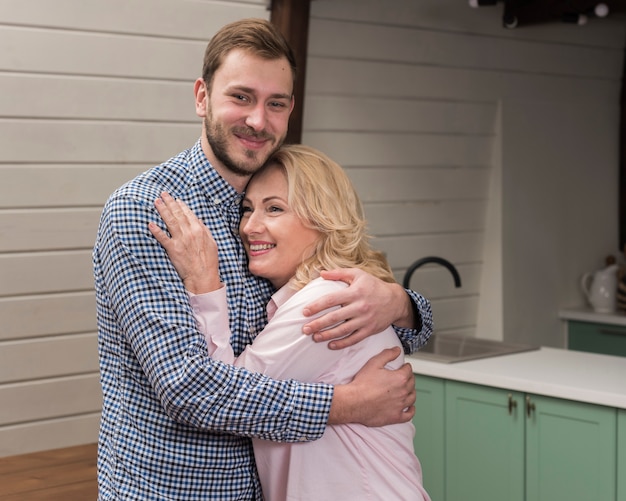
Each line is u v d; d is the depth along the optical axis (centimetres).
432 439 352
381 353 204
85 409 385
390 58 443
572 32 521
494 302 500
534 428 319
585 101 538
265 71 192
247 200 206
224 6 364
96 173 355
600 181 550
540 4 459
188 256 188
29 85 328
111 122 352
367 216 451
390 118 450
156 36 350
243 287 203
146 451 188
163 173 199
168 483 188
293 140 394
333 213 205
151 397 188
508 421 327
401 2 439
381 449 200
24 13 319
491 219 501
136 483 188
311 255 207
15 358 361
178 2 350
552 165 521
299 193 203
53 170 345
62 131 341
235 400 180
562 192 528
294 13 379
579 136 536
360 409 193
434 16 455
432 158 471
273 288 210
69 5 326
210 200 202
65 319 367
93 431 390
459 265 494
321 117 426
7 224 342
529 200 509
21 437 371
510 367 341
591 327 518
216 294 190
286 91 197
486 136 494
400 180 461
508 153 498
